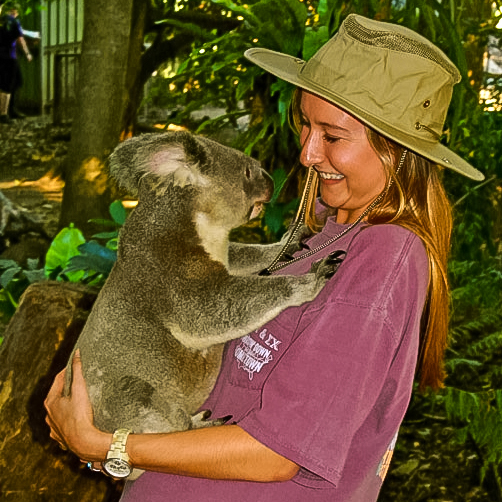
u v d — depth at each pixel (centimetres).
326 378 149
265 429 150
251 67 424
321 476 147
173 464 159
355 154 166
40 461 324
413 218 164
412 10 398
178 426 220
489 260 469
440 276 165
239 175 242
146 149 223
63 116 1419
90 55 754
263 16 394
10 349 342
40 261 737
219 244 231
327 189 179
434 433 432
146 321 220
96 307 229
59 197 1001
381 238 157
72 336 336
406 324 156
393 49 159
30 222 771
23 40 1463
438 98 165
